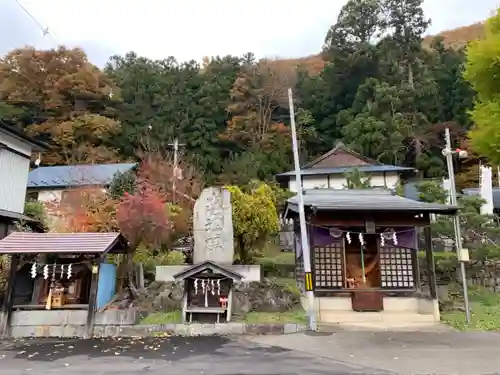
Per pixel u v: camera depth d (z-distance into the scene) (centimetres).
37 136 3097
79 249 923
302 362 668
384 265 1225
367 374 596
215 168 3275
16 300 1027
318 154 3694
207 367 641
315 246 1202
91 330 922
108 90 3506
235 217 1330
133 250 1197
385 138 3022
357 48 3769
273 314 1058
